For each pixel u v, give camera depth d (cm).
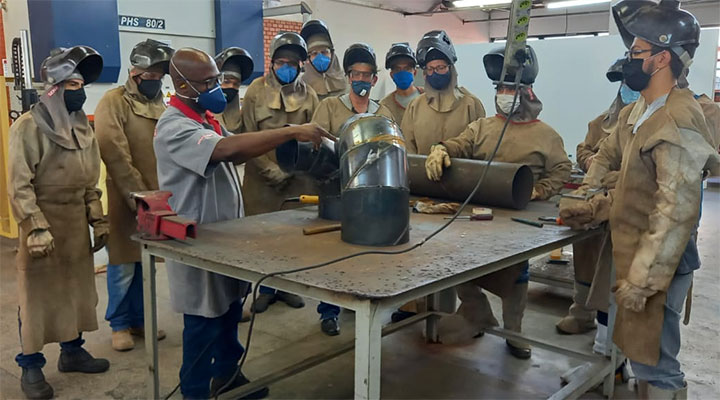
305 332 303
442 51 285
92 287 244
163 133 183
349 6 870
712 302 352
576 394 207
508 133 258
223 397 203
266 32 740
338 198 207
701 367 265
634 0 178
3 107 446
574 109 711
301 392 241
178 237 172
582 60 697
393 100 352
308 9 605
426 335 293
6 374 253
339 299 131
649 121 173
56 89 222
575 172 367
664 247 164
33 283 224
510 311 269
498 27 1153
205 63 185
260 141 176
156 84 266
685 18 171
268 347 284
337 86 383
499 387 247
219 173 206
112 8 398
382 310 128
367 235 170
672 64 173
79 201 235
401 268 146
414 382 251
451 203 236
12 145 214
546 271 360
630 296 170
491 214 213
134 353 274
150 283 185
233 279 200
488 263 153
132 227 269
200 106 190
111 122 255
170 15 430
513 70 192
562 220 195
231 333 218
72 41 386
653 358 177
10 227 465
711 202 702
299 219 211
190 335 198
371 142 171
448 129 297
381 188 168
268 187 319
